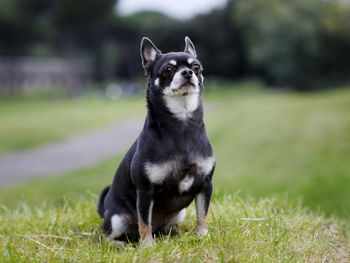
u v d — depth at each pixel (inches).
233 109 974.4
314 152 438.9
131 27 2193.7
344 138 499.5
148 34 2031.3
